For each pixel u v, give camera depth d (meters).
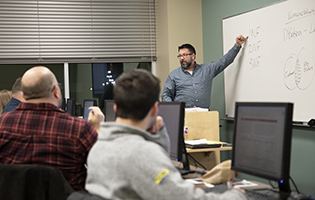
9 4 4.85
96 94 5.25
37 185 1.45
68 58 5.03
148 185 0.97
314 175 2.86
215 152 3.08
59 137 1.66
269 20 3.33
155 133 1.43
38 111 1.70
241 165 1.41
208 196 1.05
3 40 4.84
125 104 1.12
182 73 4.04
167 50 4.72
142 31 5.24
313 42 2.82
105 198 0.98
